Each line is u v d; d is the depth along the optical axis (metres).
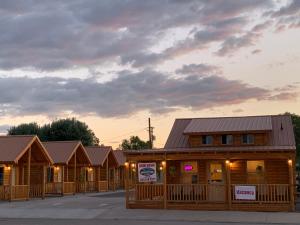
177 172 29.03
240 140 29.27
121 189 56.50
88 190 47.81
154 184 27.33
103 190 49.97
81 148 44.38
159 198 27.38
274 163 27.41
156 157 26.84
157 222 21.64
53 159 41.19
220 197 26.34
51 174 42.41
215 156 25.95
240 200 25.48
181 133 31.73
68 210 26.25
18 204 30.02
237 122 30.94
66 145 42.91
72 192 42.12
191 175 28.78
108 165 53.69
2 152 33.03
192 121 32.28
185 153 26.30
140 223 21.19
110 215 24.34
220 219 22.47
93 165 48.47
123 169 59.47
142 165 27.36
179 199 26.59
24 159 36.41
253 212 24.66
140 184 27.42
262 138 28.78
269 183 27.30
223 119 32.06
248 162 27.80
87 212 25.41
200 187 26.70
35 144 35.41
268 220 22.00
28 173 34.47
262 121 30.52
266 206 24.92
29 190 35.41
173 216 23.61
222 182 28.08
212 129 29.81
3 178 34.53
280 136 29.25
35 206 28.53
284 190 25.28
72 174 45.94
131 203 26.75
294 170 26.00
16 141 34.06
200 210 25.67
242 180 27.70
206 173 28.41
